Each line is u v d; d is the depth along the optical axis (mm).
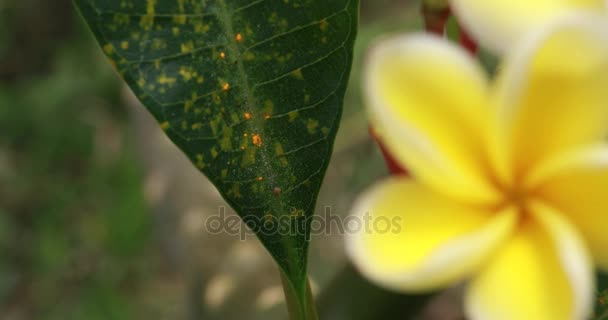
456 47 231
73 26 2188
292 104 275
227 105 273
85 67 1927
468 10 237
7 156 1913
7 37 2193
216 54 272
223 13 272
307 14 274
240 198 275
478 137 235
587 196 227
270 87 274
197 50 271
